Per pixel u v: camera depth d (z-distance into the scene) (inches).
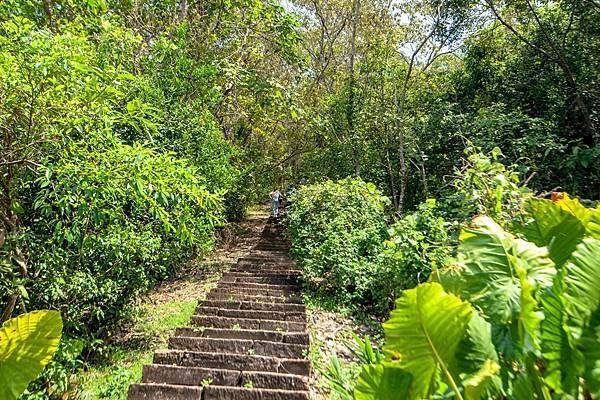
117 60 247.6
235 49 515.8
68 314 198.2
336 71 740.0
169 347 228.4
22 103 134.6
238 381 192.4
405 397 74.1
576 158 305.4
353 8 660.7
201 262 452.1
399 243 236.1
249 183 626.2
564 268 78.0
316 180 591.8
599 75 382.9
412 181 537.0
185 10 457.4
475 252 85.7
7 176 159.8
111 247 202.5
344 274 313.7
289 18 482.0
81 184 139.9
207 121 370.9
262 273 389.7
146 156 155.4
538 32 416.5
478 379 68.0
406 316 73.8
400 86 542.3
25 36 132.4
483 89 489.4
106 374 213.6
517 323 76.5
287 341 239.0
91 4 253.3
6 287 161.0
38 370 85.8
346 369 196.5
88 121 147.3
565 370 73.6
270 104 548.4
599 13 376.5
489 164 193.9
